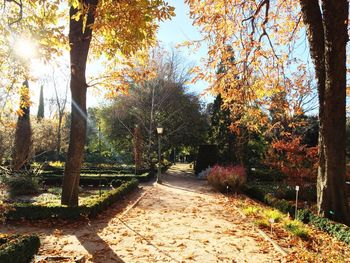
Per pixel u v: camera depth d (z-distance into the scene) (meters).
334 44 8.47
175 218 9.67
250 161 26.53
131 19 5.50
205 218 9.73
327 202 8.94
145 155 29.61
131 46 6.16
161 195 15.17
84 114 10.50
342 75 8.60
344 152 8.91
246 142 25.84
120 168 27.98
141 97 30.88
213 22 10.76
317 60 9.47
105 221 9.18
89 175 21.61
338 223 8.14
